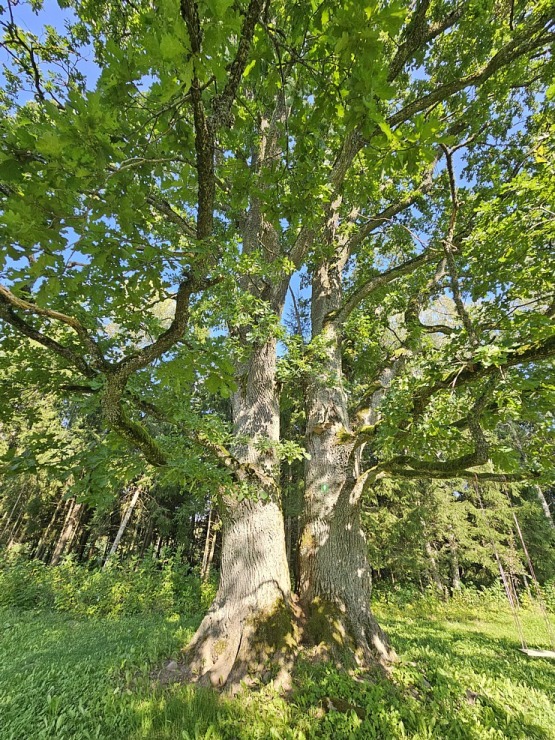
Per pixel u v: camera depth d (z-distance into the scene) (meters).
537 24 5.25
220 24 1.25
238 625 4.96
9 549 15.57
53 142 1.27
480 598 15.39
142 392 4.25
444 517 15.71
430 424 4.12
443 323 8.32
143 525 19.48
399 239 10.22
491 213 4.92
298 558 6.00
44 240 1.55
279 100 3.43
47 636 7.73
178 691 4.29
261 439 5.67
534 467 4.52
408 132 1.63
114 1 4.89
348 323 7.60
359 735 3.60
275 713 3.90
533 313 3.80
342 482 6.09
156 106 1.75
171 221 4.58
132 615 9.77
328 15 1.81
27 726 3.77
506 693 4.84
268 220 2.80
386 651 5.20
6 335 3.59
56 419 11.81
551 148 4.65
